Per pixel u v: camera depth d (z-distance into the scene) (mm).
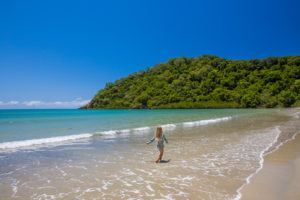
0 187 8211
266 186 7770
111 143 16969
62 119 43156
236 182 8297
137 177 9227
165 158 12352
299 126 25688
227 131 22516
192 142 16891
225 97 114250
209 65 144375
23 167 10742
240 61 143625
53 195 7492
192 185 8125
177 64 157250
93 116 53562
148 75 156500
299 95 104875
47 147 15484
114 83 156750
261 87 118500
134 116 50469
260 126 26297
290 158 11562
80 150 14562
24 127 27797
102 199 7129
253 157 12094
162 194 7395
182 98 121312
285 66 132000
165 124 30281
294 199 6648
